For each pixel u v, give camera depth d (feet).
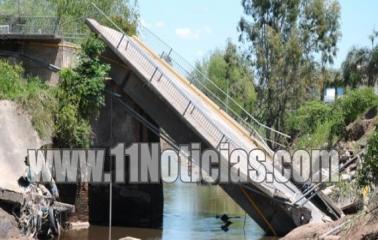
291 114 214.48
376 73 224.33
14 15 108.78
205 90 113.91
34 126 89.25
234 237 90.02
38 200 80.64
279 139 165.37
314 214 85.76
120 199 103.19
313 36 229.04
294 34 223.51
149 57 105.40
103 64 97.76
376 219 60.13
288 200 85.30
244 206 90.43
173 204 129.18
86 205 96.02
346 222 65.26
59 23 105.19
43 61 102.99
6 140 85.35
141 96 97.66
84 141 94.68
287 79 224.12
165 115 95.81
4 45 103.40
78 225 94.79
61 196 93.71
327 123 165.27
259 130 120.06
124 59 96.22
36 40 102.73
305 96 225.15
